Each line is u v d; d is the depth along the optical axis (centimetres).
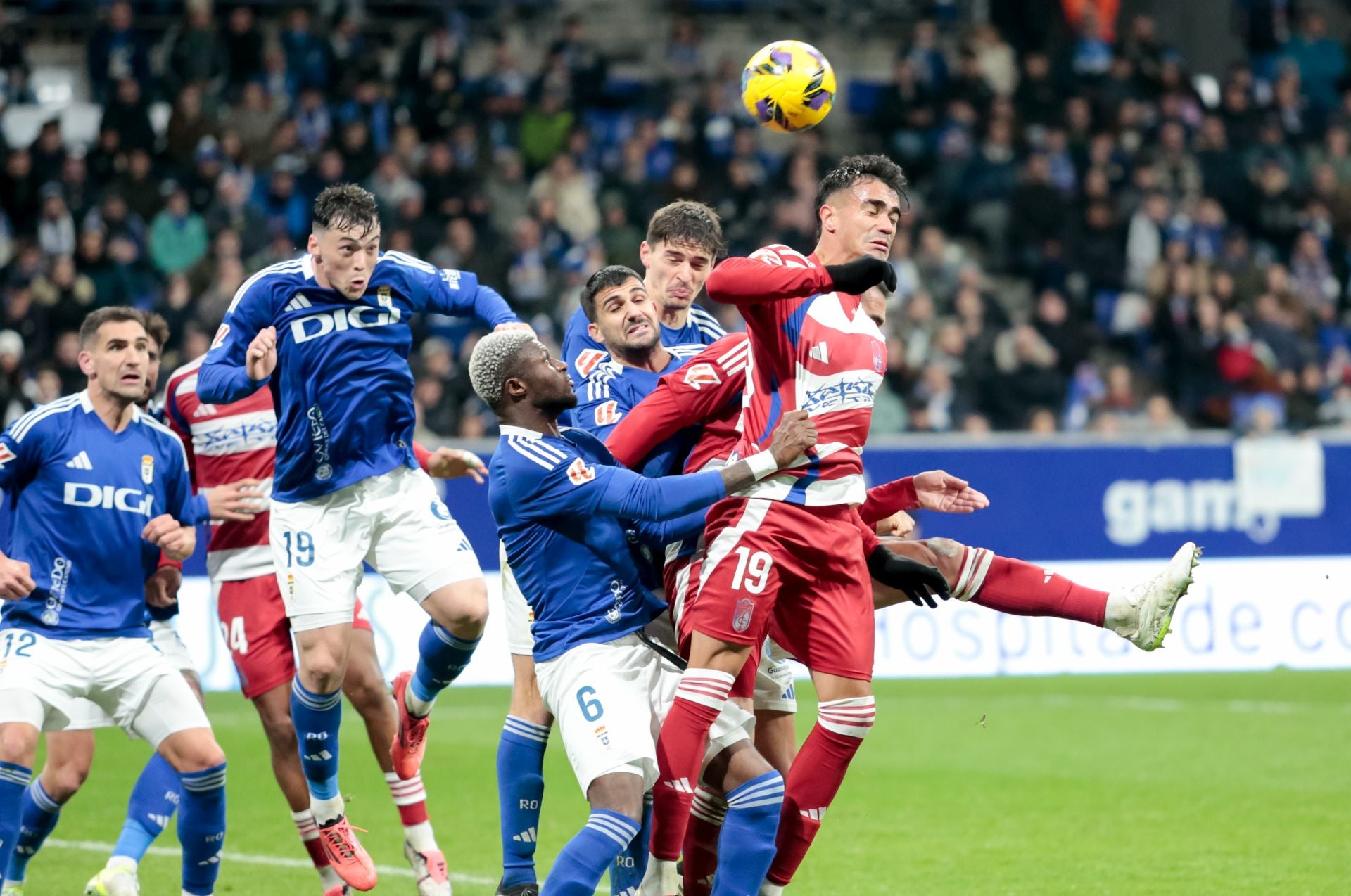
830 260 1373
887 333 4050
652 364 1529
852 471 1345
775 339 1330
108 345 1512
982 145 4625
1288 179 4725
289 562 1616
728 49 5188
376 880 1630
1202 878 1717
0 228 4081
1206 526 3481
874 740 2683
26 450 1495
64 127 4559
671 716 1301
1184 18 5291
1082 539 3447
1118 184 4622
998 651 3394
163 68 4550
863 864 1817
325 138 4300
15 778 1440
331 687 1605
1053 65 4806
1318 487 3516
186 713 1507
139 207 4053
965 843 1923
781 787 1305
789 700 1495
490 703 3098
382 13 4950
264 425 1836
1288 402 4184
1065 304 4319
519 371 1309
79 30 4781
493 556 3269
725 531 1327
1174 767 2425
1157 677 3375
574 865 1228
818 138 4559
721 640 1306
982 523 3406
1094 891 1667
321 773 1614
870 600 1362
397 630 3075
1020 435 3544
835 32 5212
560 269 4125
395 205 4134
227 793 2275
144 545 1535
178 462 1581
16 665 1473
